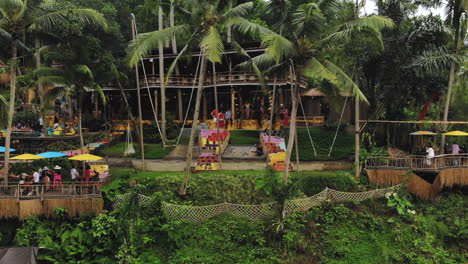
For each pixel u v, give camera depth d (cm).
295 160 2097
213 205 1570
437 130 1994
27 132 2436
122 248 1353
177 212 1535
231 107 2936
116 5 3325
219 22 1617
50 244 1398
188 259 1384
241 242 1482
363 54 1864
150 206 1544
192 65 3180
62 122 2919
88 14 1684
